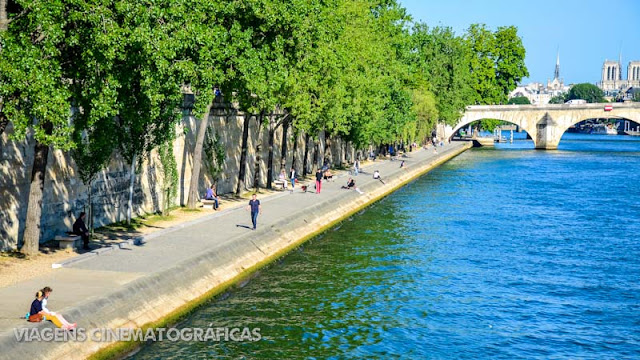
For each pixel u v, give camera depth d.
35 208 33.41
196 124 55.38
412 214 66.19
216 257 36.69
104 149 38.31
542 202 77.12
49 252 34.44
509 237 55.75
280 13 47.28
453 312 35.50
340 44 63.22
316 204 56.91
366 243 51.09
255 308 33.78
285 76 49.00
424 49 136.62
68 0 27.89
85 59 29.25
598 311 36.50
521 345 31.31
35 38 29.25
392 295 37.72
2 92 27.11
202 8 37.59
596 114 165.00
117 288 28.09
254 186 65.75
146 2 30.59
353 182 70.81
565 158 143.62
